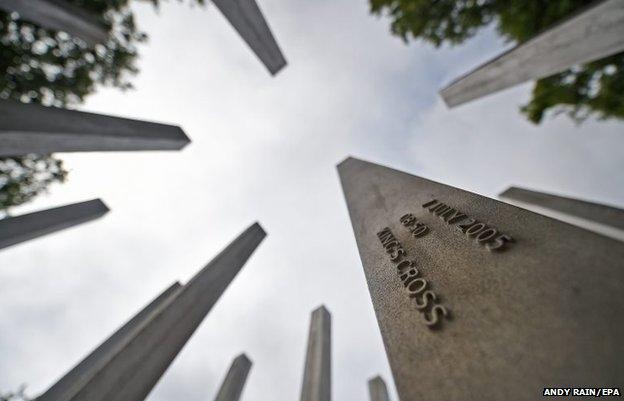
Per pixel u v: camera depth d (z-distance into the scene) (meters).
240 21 10.31
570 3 7.09
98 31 6.51
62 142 6.31
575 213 7.90
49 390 8.58
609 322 1.61
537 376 1.61
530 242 2.35
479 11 8.38
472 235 2.79
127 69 7.84
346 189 7.45
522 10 7.80
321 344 12.45
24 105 5.95
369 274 3.57
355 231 5.23
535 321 1.84
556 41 6.57
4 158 7.02
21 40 6.41
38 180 7.60
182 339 7.76
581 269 1.93
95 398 5.50
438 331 2.20
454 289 2.44
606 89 7.48
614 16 5.51
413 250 3.31
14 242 9.27
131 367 6.31
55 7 5.70
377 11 9.46
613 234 3.39
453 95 10.67
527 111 9.00
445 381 1.88
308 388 10.38
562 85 8.09
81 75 7.30
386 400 14.27
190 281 9.05
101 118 7.48
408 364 2.15
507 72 8.32
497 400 1.63
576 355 1.58
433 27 9.16
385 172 6.55
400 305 2.72
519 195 11.89
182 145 9.76
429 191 4.49
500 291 2.15
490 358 1.82
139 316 11.72
